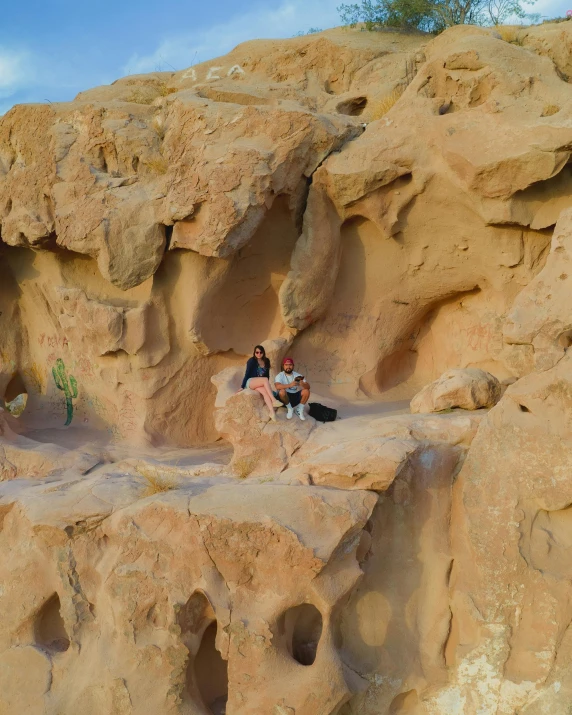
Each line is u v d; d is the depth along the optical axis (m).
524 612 7.32
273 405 8.53
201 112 9.99
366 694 7.48
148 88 12.77
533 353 8.11
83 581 7.84
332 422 8.98
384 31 13.17
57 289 10.73
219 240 9.33
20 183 10.73
